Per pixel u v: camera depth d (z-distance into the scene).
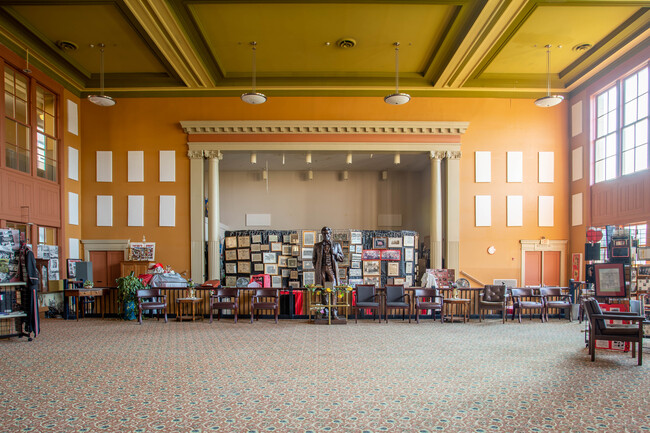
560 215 13.09
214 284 11.58
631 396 4.75
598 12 9.35
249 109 12.98
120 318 11.12
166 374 5.62
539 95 13.19
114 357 6.61
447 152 12.96
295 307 11.28
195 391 4.91
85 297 11.52
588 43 10.78
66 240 12.26
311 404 4.47
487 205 13.00
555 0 8.84
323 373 5.67
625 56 10.94
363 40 10.70
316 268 10.62
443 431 3.79
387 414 4.20
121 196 12.95
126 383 5.22
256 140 12.89
